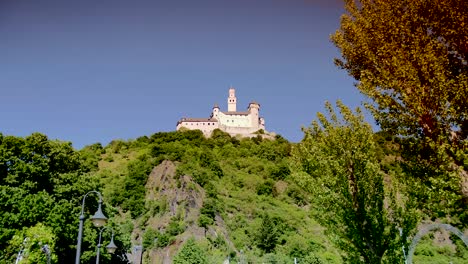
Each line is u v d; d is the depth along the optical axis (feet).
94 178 133.39
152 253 290.76
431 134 41.04
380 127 44.96
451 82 39.55
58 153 125.59
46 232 93.45
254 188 400.47
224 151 465.47
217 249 295.48
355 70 50.98
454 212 42.34
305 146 60.70
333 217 57.98
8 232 93.56
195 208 347.15
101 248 123.95
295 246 281.33
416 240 44.34
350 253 56.90
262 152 466.29
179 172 388.57
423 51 42.29
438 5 41.70
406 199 53.01
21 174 110.32
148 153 442.09
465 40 40.60
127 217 341.21
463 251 233.96
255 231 319.47
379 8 46.98
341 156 56.80
